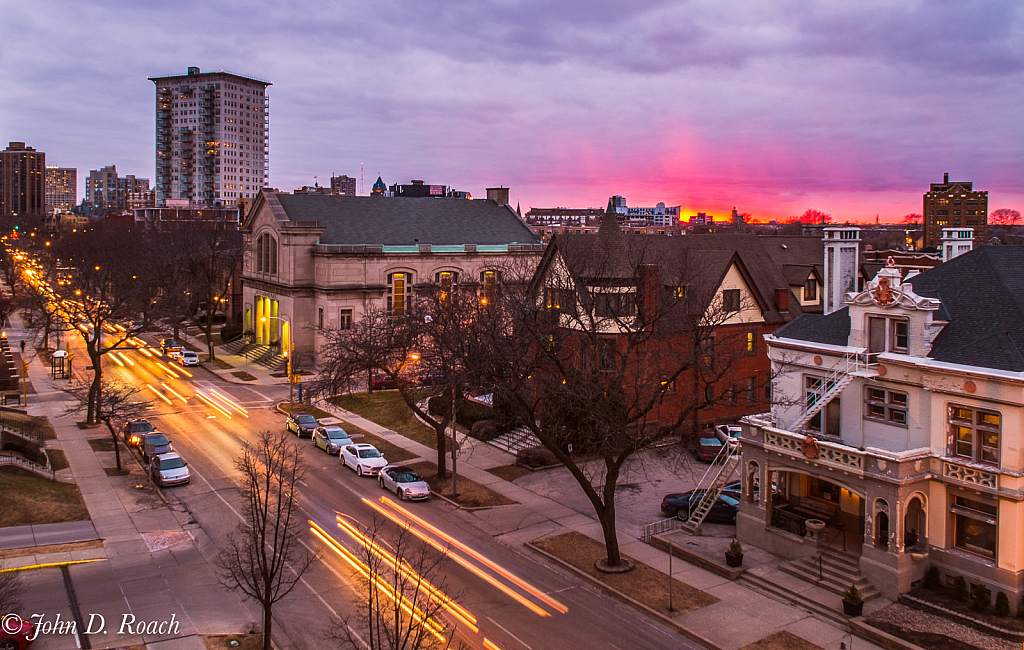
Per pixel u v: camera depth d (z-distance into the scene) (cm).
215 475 3912
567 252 4353
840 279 3709
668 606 2520
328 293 6812
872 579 2584
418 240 7556
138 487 3700
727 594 2627
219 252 9594
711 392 3238
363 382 6100
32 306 9238
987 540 2494
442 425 3912
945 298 2856
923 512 2605
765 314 4869
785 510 3034
